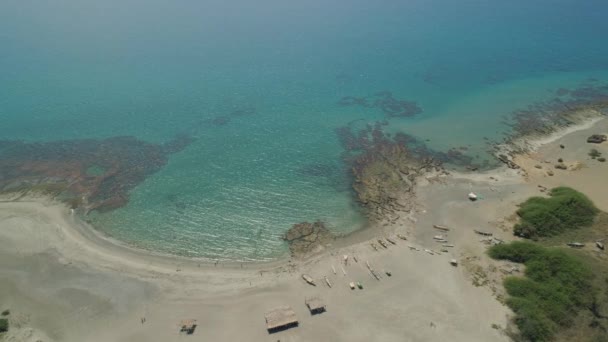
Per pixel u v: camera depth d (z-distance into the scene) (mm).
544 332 45594
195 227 69750
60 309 53500
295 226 69312
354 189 78312
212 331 49719
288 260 61969
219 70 147625
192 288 56812
